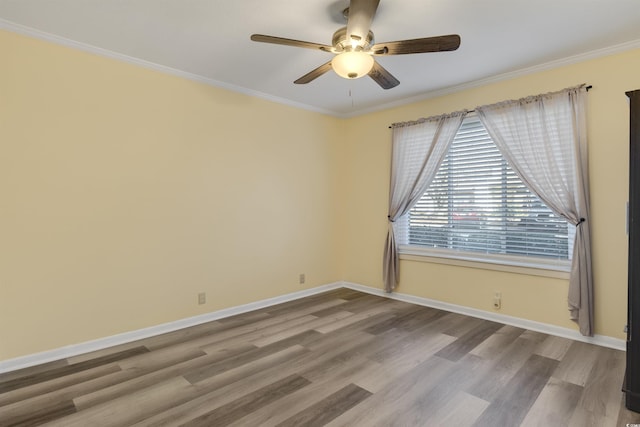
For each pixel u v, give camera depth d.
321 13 2.29
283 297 4.22
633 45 2.69
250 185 3.87
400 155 4.21
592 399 2.09
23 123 2.50
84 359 2.65
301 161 4.40
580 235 2.89
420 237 4.17
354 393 2.17
